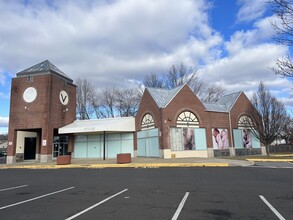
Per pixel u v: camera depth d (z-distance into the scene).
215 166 20.78
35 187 12.58
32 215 7.34
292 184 11.86
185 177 14.77
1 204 8.88
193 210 7.54
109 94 54.59
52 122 32.44
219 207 7.84
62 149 36.91
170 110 30.67
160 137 29.86
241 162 22.94
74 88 37.53
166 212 7.37
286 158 27.94
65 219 6.89
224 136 34.66
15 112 32.78
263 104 35.03
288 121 46.84
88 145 36.34
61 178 15.88
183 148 30.80
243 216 6.83
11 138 32.38
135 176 15.83
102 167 22.62
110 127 32.28
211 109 35.22
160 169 19.36
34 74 32.97
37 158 35.28
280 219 6.54
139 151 33.69
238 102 37.25
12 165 27.72
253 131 36.12
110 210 7.71
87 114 53.62
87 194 10.36
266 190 10.48
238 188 11.02
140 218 6.83
